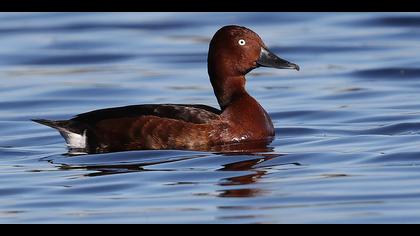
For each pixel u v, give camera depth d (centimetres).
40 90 2044
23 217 1152
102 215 1148
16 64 2345
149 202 1192
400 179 1254
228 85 1494
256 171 1319
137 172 1325
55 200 1219
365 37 2538
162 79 2147
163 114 1444
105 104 1916
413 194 1185
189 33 2633
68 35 2627
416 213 1116
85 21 2762
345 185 1235
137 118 1438
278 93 1995
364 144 1478
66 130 1457
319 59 2342
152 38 2584
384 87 2023
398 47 2425
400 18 2677
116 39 2569
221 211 1145
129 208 1171
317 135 1570
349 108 1811
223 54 1491
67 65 2333
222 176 1291
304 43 2477
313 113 1772
